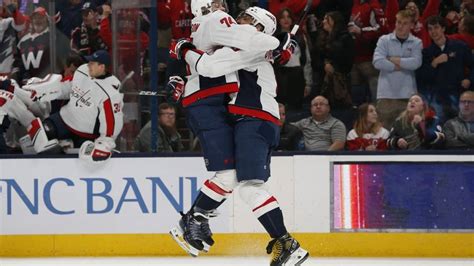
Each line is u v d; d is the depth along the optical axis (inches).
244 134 591.2
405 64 897.5
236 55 589.0
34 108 864.3
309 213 797.9
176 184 800.9
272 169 799.1
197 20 613.6
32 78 856.9
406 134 884.6
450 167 791.1
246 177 588.4
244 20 623.5
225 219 802.8
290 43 609.6
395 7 909.8
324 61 909.8
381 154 792.9
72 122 827.4
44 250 809.5
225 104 602.9
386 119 909.2
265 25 617.0
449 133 892.0
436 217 792.9
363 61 914.7
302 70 910.4
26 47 903.7
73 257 804.6
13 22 901.8
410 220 793.6
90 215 805.9
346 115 911.7
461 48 908.6
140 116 873.5
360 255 797.2
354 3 913.5
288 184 797.9
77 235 807.7
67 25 904.9
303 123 896.3
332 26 904.9
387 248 795.4
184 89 635.5
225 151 599.2
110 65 865.5
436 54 909.2
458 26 920.3
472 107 888.3
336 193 795.4
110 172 804.0
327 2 912.9
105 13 898.7
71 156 804.6
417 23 910.4
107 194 804.6
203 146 603.5
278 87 916.0
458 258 788.0
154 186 802.8
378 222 795.4
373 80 913.5
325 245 797.2
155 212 803.4
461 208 790.5
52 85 842.2
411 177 792.9
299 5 912.9
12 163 807.1
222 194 608.1
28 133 838.5
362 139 888.3
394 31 900.0
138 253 807.1
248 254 802.2
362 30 910.4
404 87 903.7
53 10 897.5
